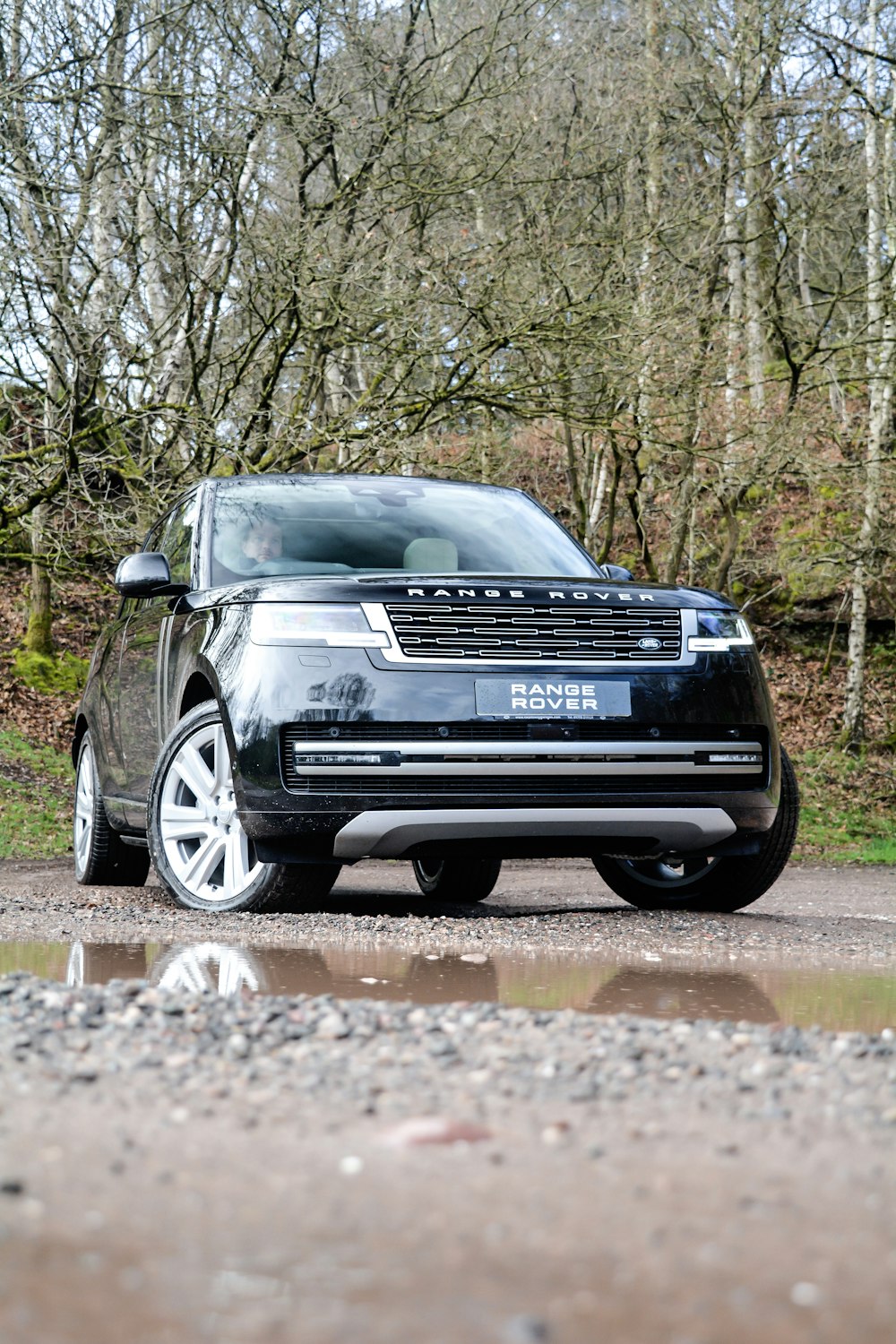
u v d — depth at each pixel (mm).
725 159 17531
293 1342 1058
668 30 19094
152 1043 2307
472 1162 1602
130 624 6684
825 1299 1184
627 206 17000
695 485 18047
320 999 2764
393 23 15703
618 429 14297
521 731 4922
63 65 11867
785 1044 2408
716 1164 1616
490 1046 2340
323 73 14531
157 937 4430
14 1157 1587
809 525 22984
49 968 3629
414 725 4855
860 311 22750
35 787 15766
